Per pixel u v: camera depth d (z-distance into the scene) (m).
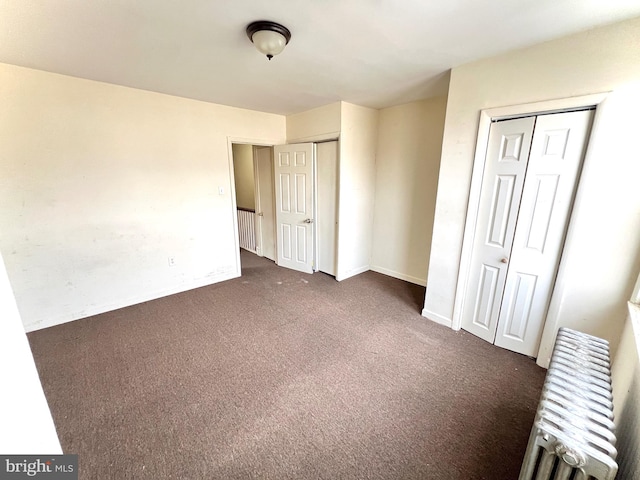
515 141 1.97
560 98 1.73
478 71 2.06
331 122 3.39
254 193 5.12
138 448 1.39
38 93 2.25
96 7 1.38
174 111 3.00
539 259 1.97
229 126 3.48
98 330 2.48
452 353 2.18
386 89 2.77
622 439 1.10
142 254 3.01
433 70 2.26
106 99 2.57
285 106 3.46
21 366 0.57
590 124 1.67
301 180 3.81
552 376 1.24
